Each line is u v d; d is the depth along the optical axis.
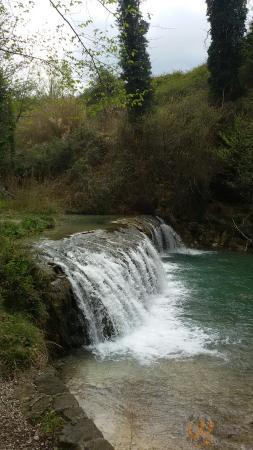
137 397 5.66
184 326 8.70
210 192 19.19
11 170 20.44
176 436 4.81
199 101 21.05
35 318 6.71
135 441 4.68
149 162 18.91
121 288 9.00
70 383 5.97
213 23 22.73
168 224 18.61
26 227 11.96
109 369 6.55
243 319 9.13
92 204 18.45
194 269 13.94
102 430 4.86
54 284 7.27
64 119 25.28
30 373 5.43
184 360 7.00
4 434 4.14
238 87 22.89
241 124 18.66
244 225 18.08
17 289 6.73
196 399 5.68
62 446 4.00
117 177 18.92
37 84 24.06
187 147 18.53
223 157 18.02
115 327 8.12
